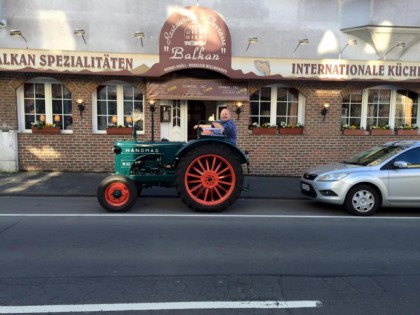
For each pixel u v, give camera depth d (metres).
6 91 10.41
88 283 3.91
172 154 7.30
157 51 10.69
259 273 4.25
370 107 11.82
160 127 11.10
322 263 4.58
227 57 10.50
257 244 5.27
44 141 10.73
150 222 6.32
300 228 6.13
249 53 11.00
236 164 7.08
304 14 11.06
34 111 10.86
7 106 10.47
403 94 11.85
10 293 3.66
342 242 5.42
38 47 10.40
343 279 4.12
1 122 10.50
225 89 10.86
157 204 7.76
